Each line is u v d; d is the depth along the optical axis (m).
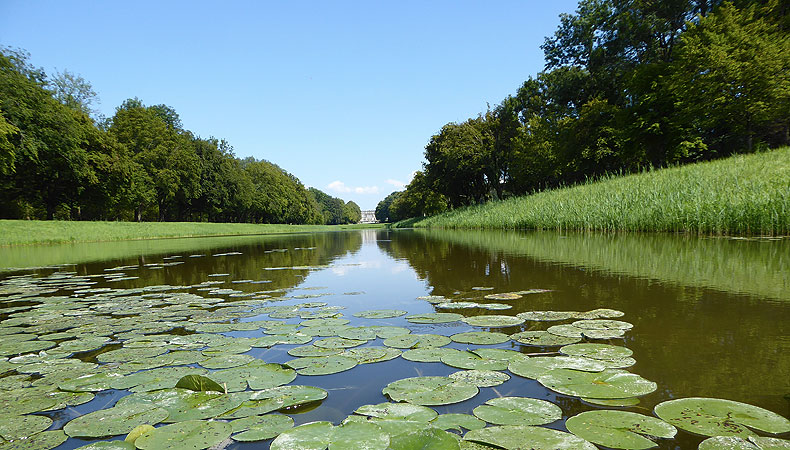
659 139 20.98
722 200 7.16
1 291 4.14
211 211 43.66
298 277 4.82
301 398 1.43
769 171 9.55
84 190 26.47
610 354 1.68
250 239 18.97
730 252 4.63
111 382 1.67
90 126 26.39
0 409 1.45
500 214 17.11
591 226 9.83
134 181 30.14
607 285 3.16
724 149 22.38
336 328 2.39
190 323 2.64
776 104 16.23
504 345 1.93
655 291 2.82
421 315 2.61
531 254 5.72
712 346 1.69
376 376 1.64
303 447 1.06
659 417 1.16
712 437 1.03
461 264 5.18
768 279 3.05
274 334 2.31
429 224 31.91
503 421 1.20
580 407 1.27
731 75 16.45
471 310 2.67
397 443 1.07
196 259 7.59
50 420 1.36
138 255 8.91
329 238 19.61
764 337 1.76
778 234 6.18
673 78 18.77
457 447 1.03
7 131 17.30
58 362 1.95
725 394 1.28
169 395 1.52
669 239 6.69
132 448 1.14
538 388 1.44
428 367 1.71
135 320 2.77
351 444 1.07
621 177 15.43
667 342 1.77
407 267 5.27
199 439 1.17
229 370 1.76
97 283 4.64
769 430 1.04
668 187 9.67
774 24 16.97
